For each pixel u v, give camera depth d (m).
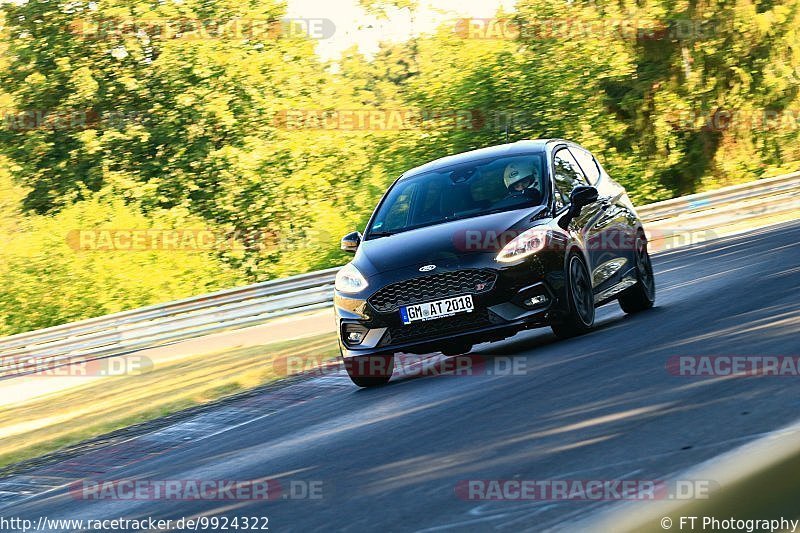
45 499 18.19
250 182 98.31
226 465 17.69
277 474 15.63
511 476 12.20
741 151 106.69
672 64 103.94
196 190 98.19
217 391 29.06
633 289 27.52
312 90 109.88
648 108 104.31
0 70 101.94
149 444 22.56
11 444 28.91
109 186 90.94
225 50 101.62
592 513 10.06
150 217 90.75
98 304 80.94
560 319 23.17
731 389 14.48
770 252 36.78
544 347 23.66
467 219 24.06
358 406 21.12
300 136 102.44
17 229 96.44
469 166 26.16
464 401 18.39
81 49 101.00
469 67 97.00
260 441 19.61
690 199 62.84
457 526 10.59
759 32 101.56
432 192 25.66
